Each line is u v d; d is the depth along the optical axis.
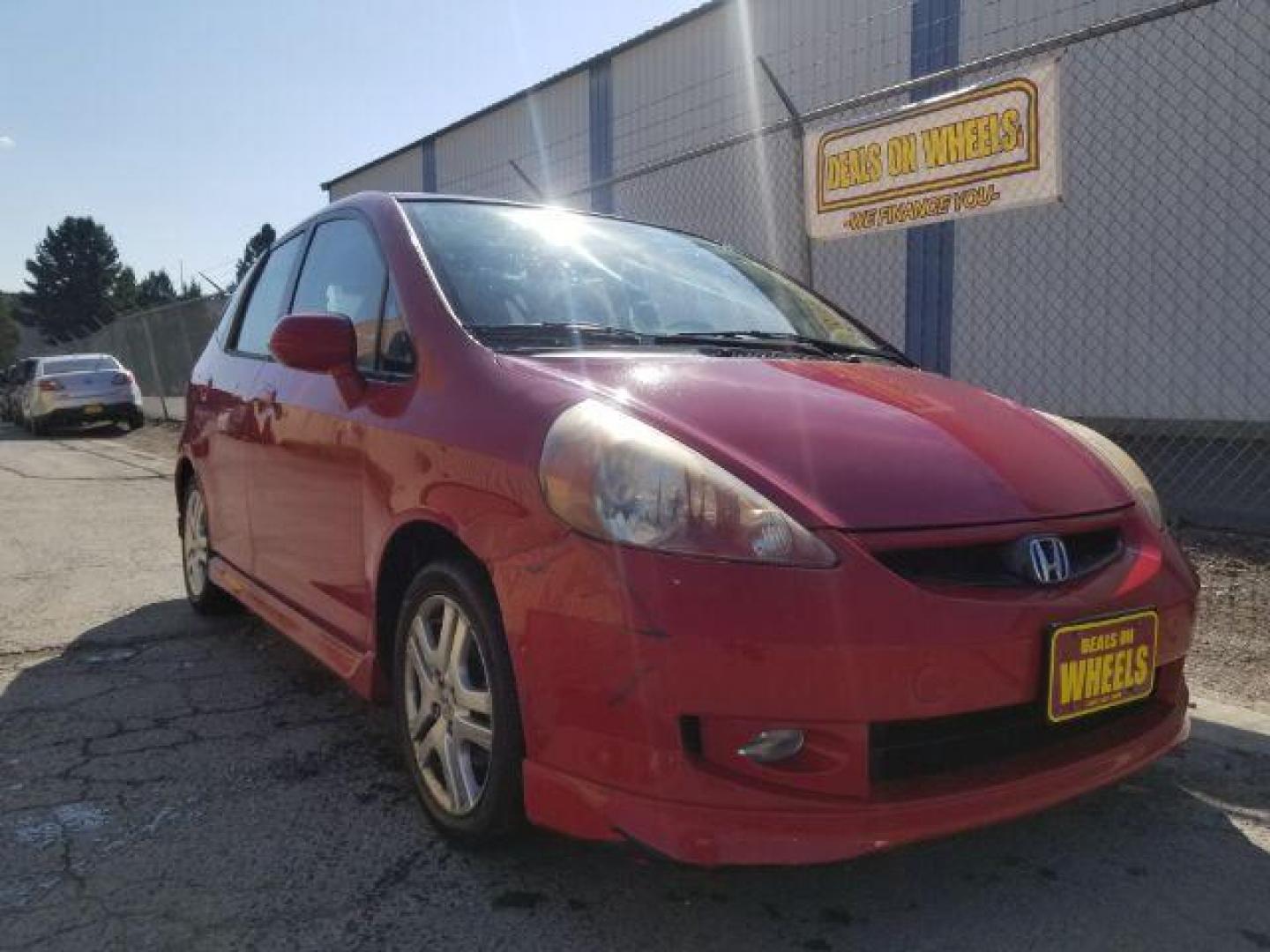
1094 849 2.58
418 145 18.75
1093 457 2.71
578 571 2.07
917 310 10.42
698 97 12.31
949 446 2.41
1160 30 8.48
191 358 17.83
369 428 2.83
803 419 2.38
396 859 2.49
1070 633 2.14
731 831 1.92
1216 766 3.05
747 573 1.97
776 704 1.94
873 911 2.29
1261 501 6.27
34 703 3.57
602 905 2.29
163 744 3.20
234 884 2.37
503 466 2.29
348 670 2.95
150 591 5.23
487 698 2.37
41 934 2.15
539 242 3.31
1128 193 8.86
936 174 5.73
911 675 1.98
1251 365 8.27
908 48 10.05
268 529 3.62
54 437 17.02
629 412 2.26
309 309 3.62
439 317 2.78
